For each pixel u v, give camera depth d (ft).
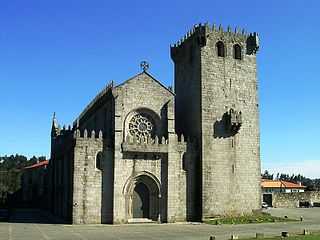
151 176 201.87
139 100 207.00
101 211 191.11
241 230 165.07
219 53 229.86
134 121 205.57
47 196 322.34
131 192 197.98
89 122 256.52
